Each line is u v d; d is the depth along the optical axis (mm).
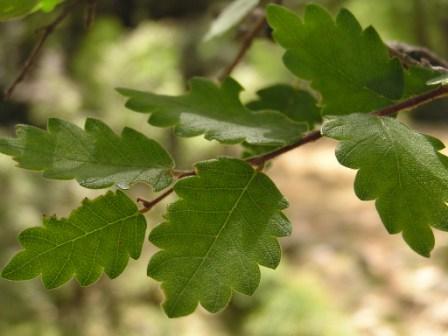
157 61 809
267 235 130
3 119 781
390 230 128
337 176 1318
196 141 795
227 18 225
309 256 958
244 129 161
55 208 696
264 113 168
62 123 143
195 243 128
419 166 132
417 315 813
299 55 167
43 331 656
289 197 1216
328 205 1176
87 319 700
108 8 814
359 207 1158
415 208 130
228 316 805
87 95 790
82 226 130
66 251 128
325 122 137
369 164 131
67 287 698
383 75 164
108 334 700
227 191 133
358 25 166
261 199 134
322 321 781
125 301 738
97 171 137
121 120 777
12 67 758
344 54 165
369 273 911
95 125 144
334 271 913
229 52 794
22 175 698
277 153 143
